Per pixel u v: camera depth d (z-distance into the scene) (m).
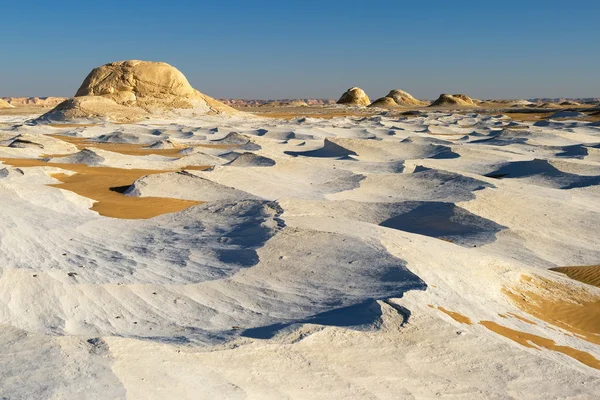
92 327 9.34
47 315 9.68
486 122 75.62
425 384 7.65
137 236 15.99
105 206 21.08
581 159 37.88
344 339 8.52
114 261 13.31
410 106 150.25
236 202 19.27
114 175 28.61
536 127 64.19
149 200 22.66
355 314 9.65
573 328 11.34
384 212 20.67
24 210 18.14
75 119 65.06
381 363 8.04
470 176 26.30
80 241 15.06
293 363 7.68
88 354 6.70
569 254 17.08
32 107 128.88
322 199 23.98
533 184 28.67
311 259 12.80
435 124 68.94
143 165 33.03
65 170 28.41
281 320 9.74
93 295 10.61
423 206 20.78
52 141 39.38
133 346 7.05
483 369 8.18
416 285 10.81
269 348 7.91
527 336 10.02
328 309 10.18
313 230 14.53
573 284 13.44
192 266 12.98
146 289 11.12
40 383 5.98
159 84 74.19
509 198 21.58
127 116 67.19
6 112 95.88
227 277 12.03
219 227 16.61
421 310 9.62
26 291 10.37
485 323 10.10
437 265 12.40
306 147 44.56
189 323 9.68
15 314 9.59
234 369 7.20
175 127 59.72
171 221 17.78
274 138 53.28
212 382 6.69
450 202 20.52
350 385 7.35
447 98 154.12
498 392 7.64
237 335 8.59
